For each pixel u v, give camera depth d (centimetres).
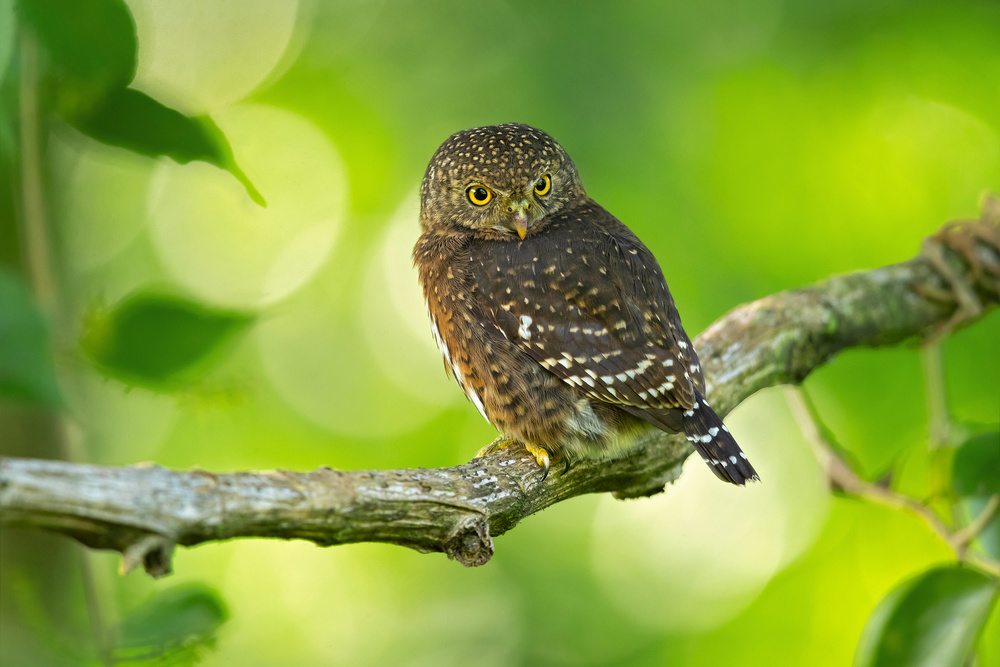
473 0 1198
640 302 712
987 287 840
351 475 460
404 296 1369
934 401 848
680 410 668
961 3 1162
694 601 1280
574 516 1376
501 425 718
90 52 417
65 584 575
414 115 1202
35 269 425
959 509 733
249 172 1284
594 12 1141
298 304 1362
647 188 1108
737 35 1155
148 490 383
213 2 1281
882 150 1156
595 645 1286
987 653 910
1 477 352
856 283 837
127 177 1312
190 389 411
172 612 435
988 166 1151
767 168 1147
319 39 1259
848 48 1166
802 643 1102
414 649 1327
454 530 482
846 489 746
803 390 808
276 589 1339
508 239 791
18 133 425
